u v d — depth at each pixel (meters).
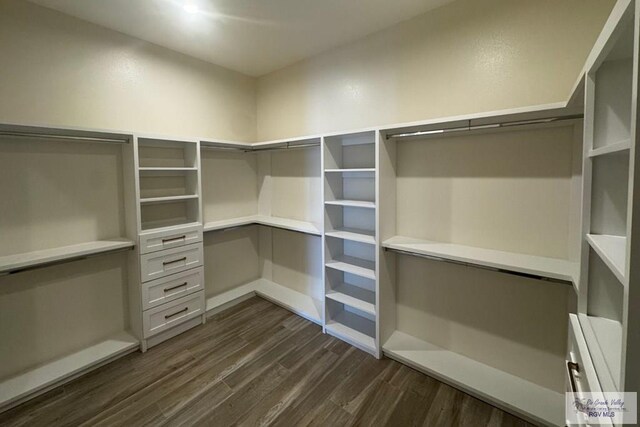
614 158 1.03
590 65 1.00
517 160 1.83
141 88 2.54
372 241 2.23
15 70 1.92
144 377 2.05
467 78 1.96
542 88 1.70
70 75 2.15
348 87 2.62
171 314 2.52
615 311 1.08
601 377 0.80
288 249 3.37
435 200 2.19
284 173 3.29
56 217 2.12
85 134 2.12
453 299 2.17
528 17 1.72
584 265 1.11
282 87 3.20
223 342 2.48
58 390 1.92
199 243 2.70
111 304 2.42
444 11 2.04
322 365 2.18
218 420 1.70
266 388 1.95
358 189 2.63
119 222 2.44
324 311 2.61
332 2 2.03
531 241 1.81
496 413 1.73
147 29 2.37
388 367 2.15
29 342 2.03
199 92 2.96
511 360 1.94
